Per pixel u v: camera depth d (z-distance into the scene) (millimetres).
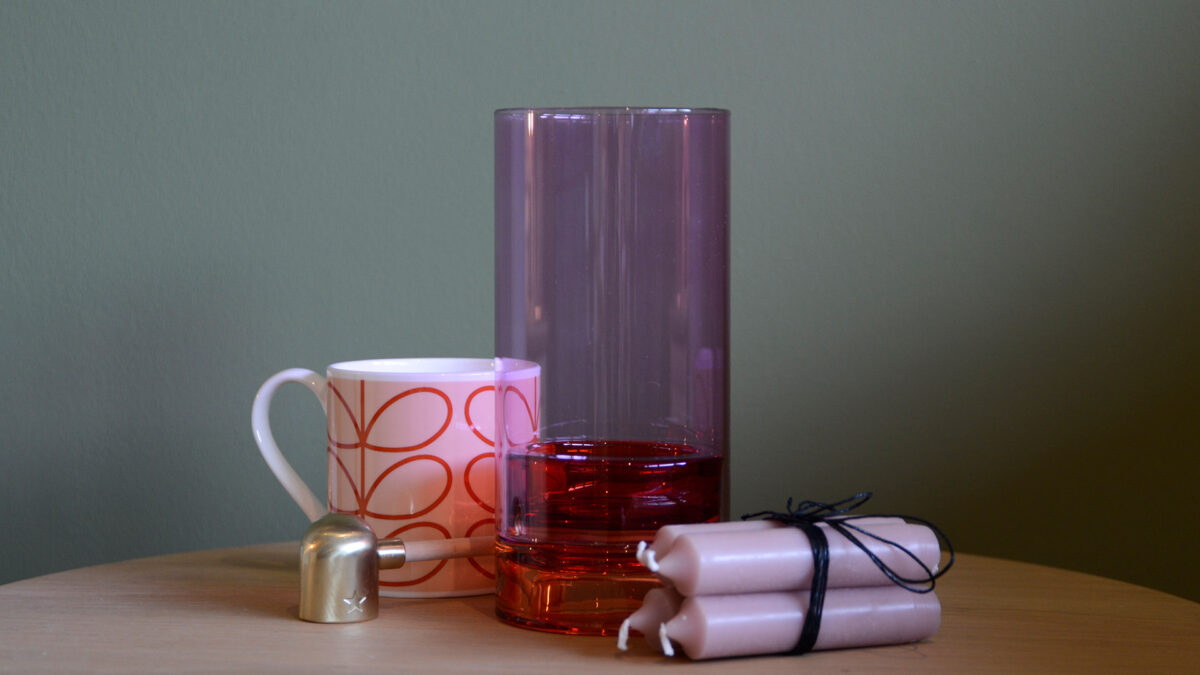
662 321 638
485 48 1161
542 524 646
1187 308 1149
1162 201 1146
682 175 640
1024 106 1147
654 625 601
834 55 1150
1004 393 1161
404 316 1177
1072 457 1163
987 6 1144
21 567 1183
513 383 659
